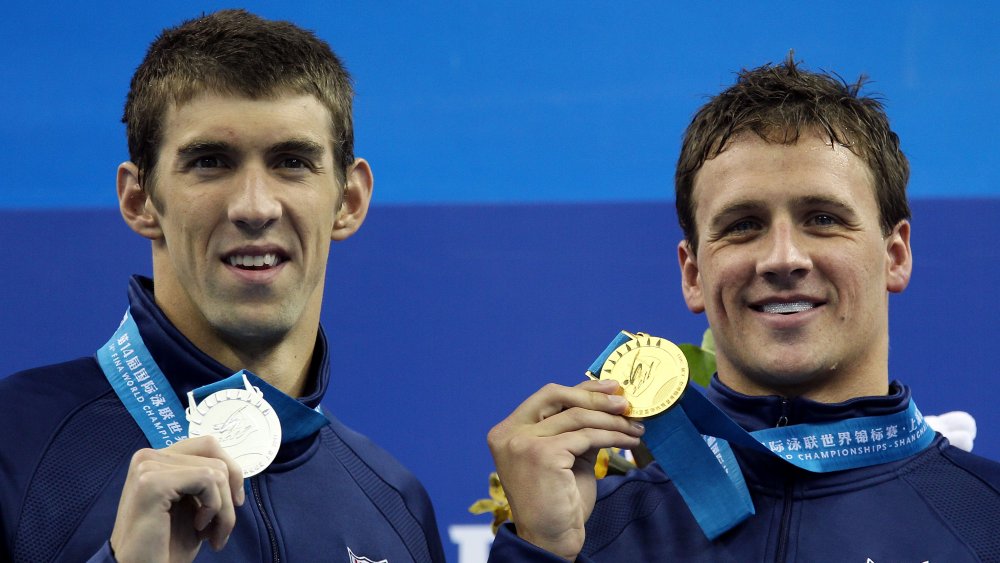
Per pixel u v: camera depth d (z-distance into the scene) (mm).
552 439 11469
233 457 10953
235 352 11633
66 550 10641
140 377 11625
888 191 11914
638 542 11703
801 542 11414
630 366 11797
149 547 9789
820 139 11602
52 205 17703
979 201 17578
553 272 17703
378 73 18422
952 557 11078
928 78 18094
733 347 11633
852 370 11727
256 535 11297
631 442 11516
